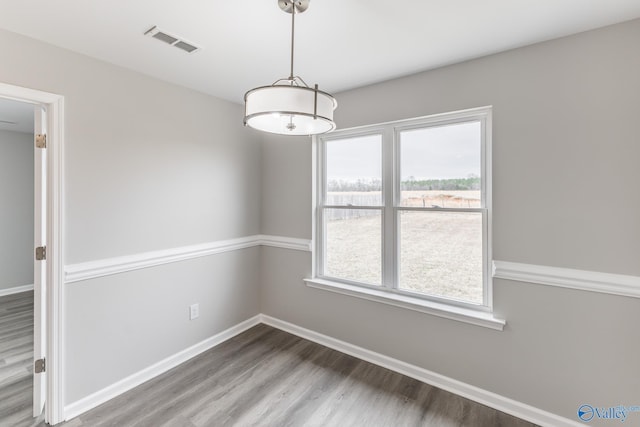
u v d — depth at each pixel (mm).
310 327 2963
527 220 1901
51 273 1849
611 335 1680
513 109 1938
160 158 2404
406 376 2369
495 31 1739
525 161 1903
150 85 2336
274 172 3193
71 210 1922
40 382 1894
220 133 2867
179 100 2531
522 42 1857
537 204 1871
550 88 1824
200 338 2729
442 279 2342
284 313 3164
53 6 1486
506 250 1974
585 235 1736
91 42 1841
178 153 2529
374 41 1853
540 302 1867
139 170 2273
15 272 4312
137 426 1851
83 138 1973
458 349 2158
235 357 2639
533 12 1558
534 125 1873
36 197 1878
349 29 1722
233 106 2986
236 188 3037
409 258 2492
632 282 1613
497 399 2012
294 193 3041
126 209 2201
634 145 1610
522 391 1933
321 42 1866
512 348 1961
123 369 2189
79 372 1969
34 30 1700
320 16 1590
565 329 1799
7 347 2773
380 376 2369
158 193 2395
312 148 2910
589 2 1473
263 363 2547
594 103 1705
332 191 2914
